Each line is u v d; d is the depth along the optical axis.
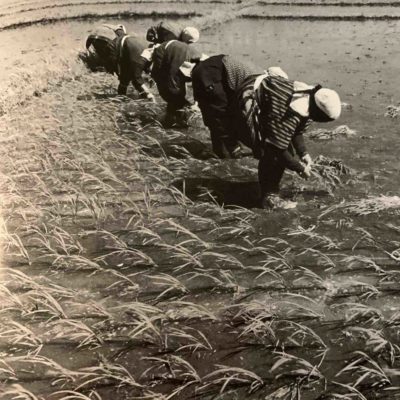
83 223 4.93
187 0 21.17
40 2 22.62
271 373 3.17
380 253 4.22
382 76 9.52
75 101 8.53
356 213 4.80
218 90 5.39
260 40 13.69
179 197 5.30
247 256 4.29
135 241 4.60
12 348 3.45
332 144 6.45
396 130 6.80
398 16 15.70
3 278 4.16
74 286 4.04
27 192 5.55
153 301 3.82
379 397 2.96
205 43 13.55
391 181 5.38
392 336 3.37
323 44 12.73
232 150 6.09
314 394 3.00
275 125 4.44
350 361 3.21
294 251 4.31
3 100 8.58
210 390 3.06
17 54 12.84
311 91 4.42
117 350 3.39
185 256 4.30
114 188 5.57
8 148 6.66
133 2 21.44
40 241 4.61
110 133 7.12
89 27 16.86
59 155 6.23
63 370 3.11
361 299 3.72
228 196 5.30
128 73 8.09
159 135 7.12
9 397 3.06
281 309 3.66
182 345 3.40
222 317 3.63
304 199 5.12
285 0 19.80
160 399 2.93
